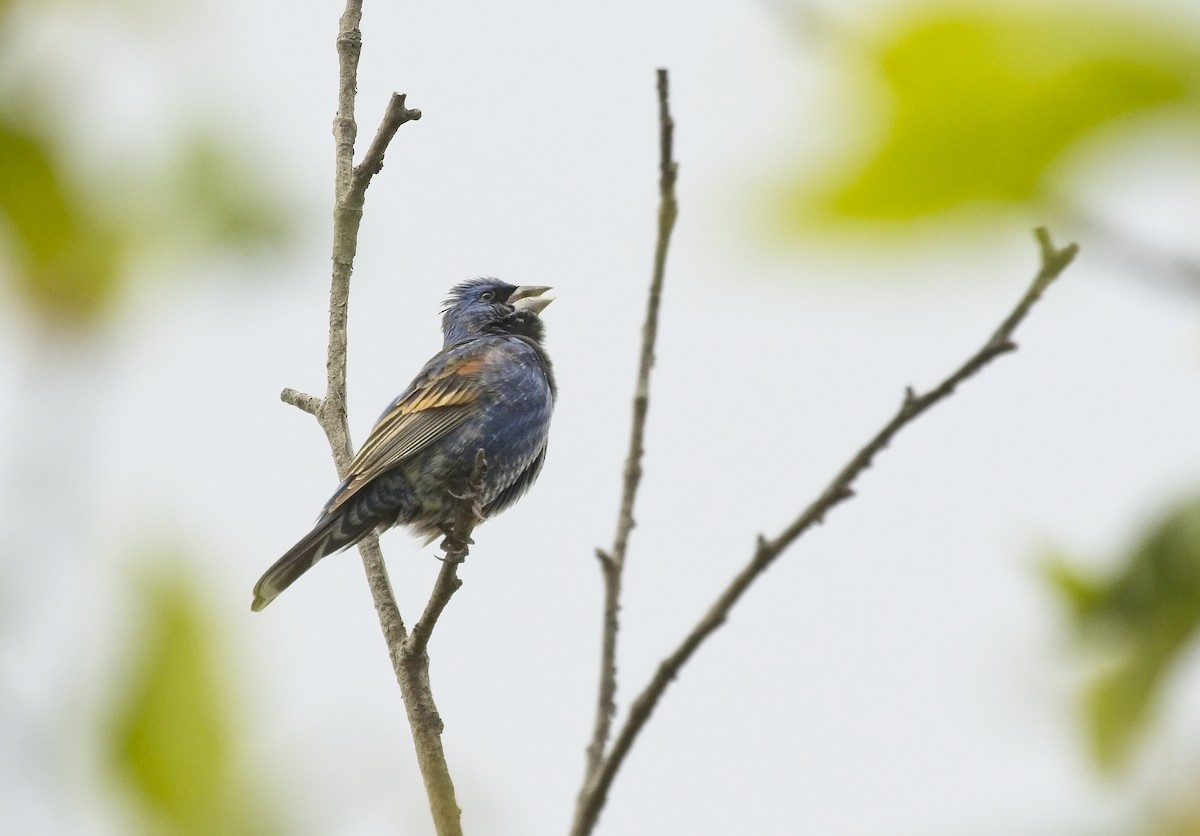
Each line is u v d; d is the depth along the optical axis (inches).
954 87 68.6
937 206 67.8
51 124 120.0
